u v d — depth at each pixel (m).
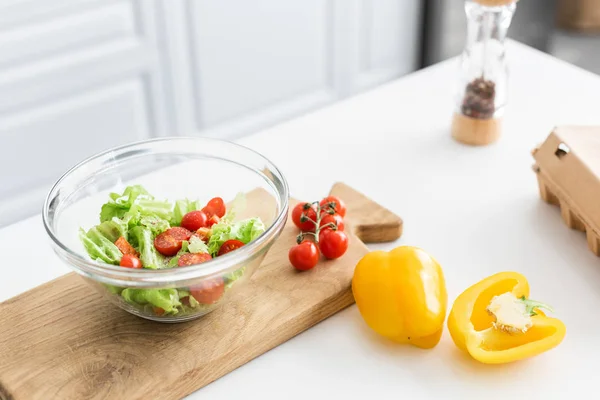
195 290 0.93
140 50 2.13
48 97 2.03
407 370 0.97
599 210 1.10
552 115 1.50
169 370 0.93
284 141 1.44
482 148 1.42
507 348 0.96
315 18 2.42
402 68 2.76
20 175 2.10
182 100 2.29
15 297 1.05
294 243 1.14
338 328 1.04
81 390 0.91
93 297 1.05
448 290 1.08
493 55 1.36
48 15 1.93
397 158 1.39
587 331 1.01
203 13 2.17
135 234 1.02
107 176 1.11
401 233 1.19
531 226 1.21
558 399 0.92
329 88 2.62
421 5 2.65
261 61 2.38
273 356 1.00
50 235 0.92
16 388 0.91
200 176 1.17
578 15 2.57
